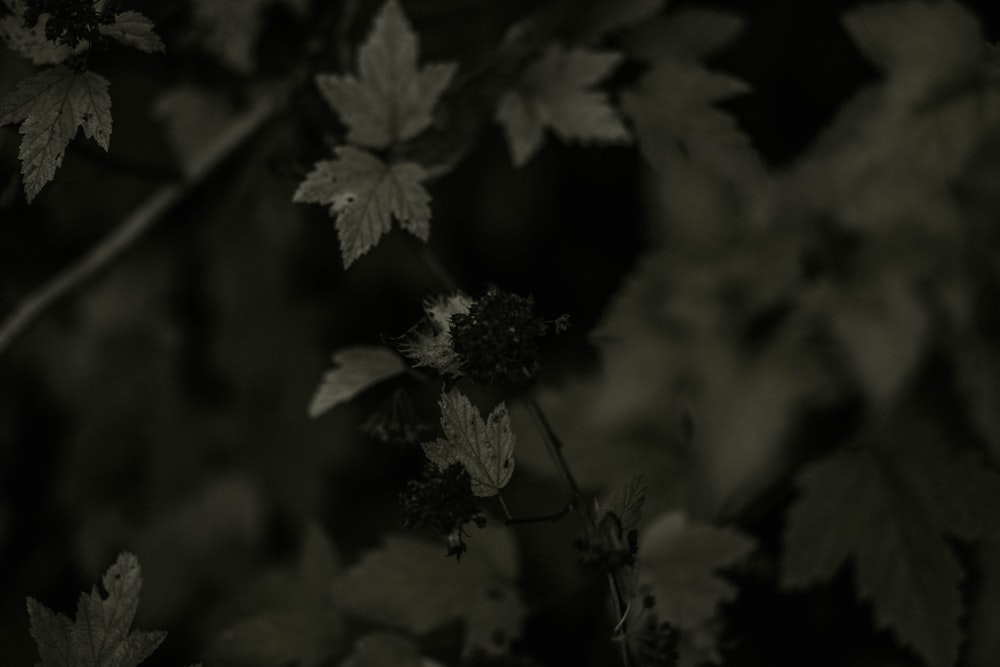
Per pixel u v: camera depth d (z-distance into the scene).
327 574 1.38
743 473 1.36
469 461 1.14
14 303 1.50
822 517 1.40
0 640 1.85
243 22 1.39
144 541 1.89
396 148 1.29
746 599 1.46
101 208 1.56
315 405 1.25
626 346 1.41
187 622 1.85
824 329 1.38
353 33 1.43
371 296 1.90
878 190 1.40
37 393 1.92
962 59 1.40
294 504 1.89
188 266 1.89
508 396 1.42
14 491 1.91
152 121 1.56
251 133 1.48
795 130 1.57
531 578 1.57
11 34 1.18
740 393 1.38
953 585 1.38
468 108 1.38
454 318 1.13
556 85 1.38
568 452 1.41
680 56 1.44
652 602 1.24
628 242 1.80
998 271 1.38
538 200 1.81
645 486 1.17
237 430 1.91
